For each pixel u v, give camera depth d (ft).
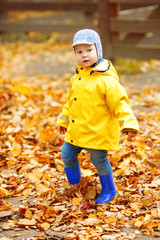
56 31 44.45
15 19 55.77
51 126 20.94
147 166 16.47
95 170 16.42
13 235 12.10
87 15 46.55
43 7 44.96
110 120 13.23
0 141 19.48
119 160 16.90
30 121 21.20
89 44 12.78
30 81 30.78
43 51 42.96
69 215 12.89
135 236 11.93
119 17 35.19
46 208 13.34
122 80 30.55
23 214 13.28
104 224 12.57
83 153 17.83
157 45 40.16
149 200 13.52
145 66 35.09
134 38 34.81
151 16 33.99
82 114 13.21
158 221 12.45
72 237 11.76
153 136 19.29
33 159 17.19
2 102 24.57
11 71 34.81
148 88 28.35
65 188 14.74
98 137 13.12
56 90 27.61
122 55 34.40
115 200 13.94
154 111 23.56
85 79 13.23
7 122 21.61
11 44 46.24
